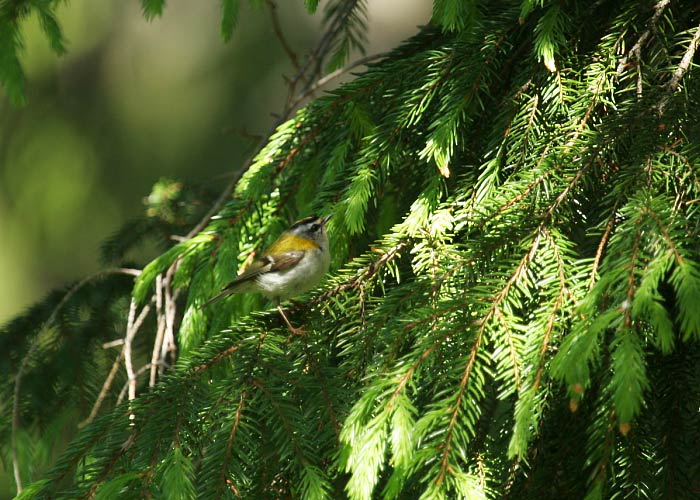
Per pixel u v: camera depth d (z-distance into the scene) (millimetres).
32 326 10398
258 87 19953
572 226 5613
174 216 11812
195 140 19609
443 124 6324
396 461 4555
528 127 6203
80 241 17625
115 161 18781
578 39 6504
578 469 5098
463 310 5125
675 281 4262
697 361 5324
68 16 18469
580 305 4422
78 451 5426
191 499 4852
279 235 7656
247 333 6340
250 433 5355
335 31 9797
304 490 4910
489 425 6160
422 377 5359
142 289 7543
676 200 4922
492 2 7211
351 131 7098
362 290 6336
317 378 5703
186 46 20688
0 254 17250
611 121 5746
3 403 10031
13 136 17641
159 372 8430
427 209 6422
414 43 7570
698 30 5914
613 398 4074
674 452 5074
